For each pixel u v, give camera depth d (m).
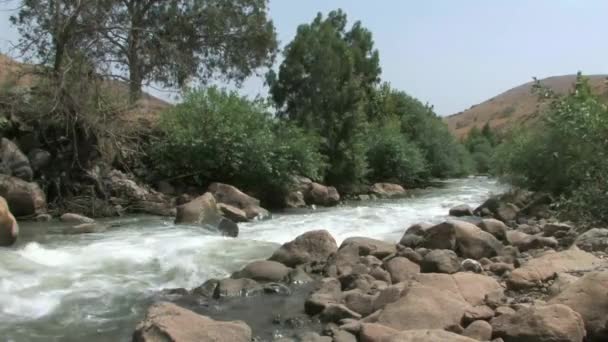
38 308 7.07
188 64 24.59
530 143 18.09
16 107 16.09
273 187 19.59
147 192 17.20
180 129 19.05
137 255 9.52
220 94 20.36
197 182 18.73
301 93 26.03
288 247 9.53
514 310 6.13
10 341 6.05
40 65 16.89
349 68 26.42
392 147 30.70
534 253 9.57
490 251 9.41
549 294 6.79
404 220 15.32
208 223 13.16
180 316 5.62
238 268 9.19
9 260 8.60
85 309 7.11
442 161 38.75
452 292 6.63
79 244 10.45
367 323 5.82
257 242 10.81
